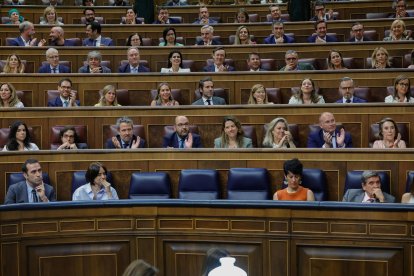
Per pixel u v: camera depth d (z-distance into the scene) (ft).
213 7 53.52
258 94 31.81
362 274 18.35
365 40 42.91
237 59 39.52
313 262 18.63
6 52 38.86
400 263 18.11
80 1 59.26
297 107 29.50
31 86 34.55
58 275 19.13
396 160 24.29
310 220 18.61
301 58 39.11
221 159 25.25
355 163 24.52
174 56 36.88
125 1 57.00
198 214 19.22
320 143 27.96
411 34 42.80
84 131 30.01
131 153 25.58
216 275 14.26
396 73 33.47
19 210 18.66
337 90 33.83
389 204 18.11
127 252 19.53
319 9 47.39
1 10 52.60
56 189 25.39
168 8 53.52
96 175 23.77
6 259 18.54
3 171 25.11
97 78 34.53
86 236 19.30
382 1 50.49
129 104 34.53
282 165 24.86
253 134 29.04
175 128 28.60
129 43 41.98
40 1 59.72
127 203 19.33
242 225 19.01
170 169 25.50
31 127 30.01
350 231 18.38
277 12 47.29
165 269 19.47
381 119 29.07
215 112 29.99
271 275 18.85
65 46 39.99
